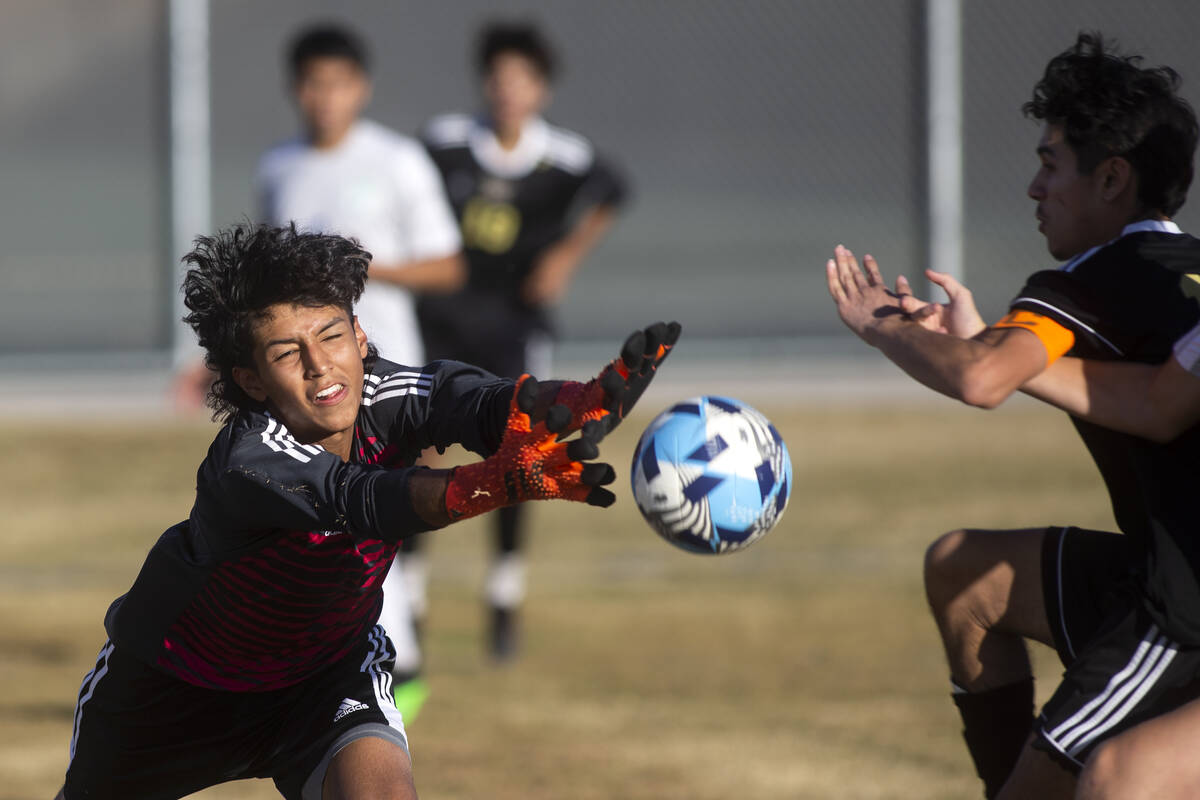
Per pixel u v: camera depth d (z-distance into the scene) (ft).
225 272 33.35
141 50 255.09
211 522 34.45
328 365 33.30
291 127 224.33
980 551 41.88
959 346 37.63
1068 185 39.55
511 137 84.99
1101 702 36.68
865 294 40.88
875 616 81.10
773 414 131.23
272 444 33.24
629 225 224.12
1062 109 39.32
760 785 56.08
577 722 64.69
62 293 202.90
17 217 243.60
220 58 221.25
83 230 239.30
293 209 70.08
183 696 38.17
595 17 209.36
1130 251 38.09
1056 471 110.01
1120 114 38.58
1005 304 173.37
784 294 191.52
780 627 79.56
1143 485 37.24
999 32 191.62
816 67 207.82
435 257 70.23
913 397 137.80
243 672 37.47
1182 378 35.70
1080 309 37.68
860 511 100.83
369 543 35.63
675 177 215.31
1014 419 129.59
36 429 127.54
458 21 195.93
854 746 60.75
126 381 144.97
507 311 85.20
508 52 84.28
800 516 100.27
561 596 86.63
